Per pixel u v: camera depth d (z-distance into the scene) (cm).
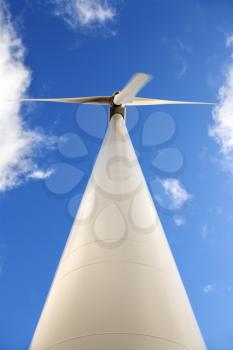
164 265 1083
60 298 1010
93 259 1062
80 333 897
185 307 1020
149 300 955
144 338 880
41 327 996
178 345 900
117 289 965
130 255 1064
